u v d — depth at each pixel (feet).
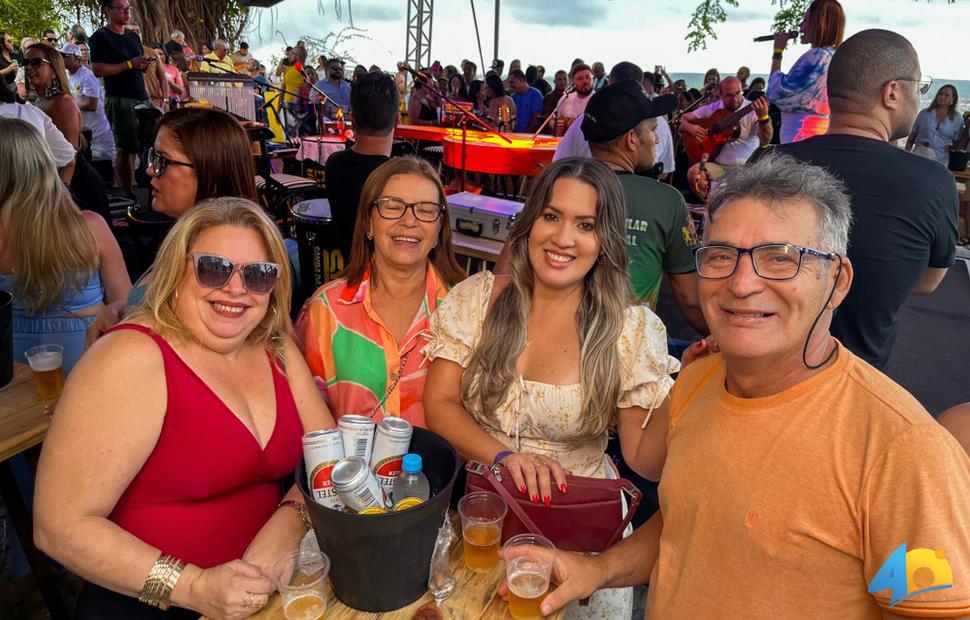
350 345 6.76
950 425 5.21
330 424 5.80
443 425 6.00
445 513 4.16
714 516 3.79
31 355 6.64
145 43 49.47
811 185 3.53
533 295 5.97
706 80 34.17
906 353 15.64
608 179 5.56
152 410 4.62
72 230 7.78
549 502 4.79
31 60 14.29
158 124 7.64
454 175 19.71
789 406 3.56
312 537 4.91
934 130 28.32
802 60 12.43
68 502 4.36
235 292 4.74
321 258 11.76
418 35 53.01
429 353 6.23
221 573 4.27
